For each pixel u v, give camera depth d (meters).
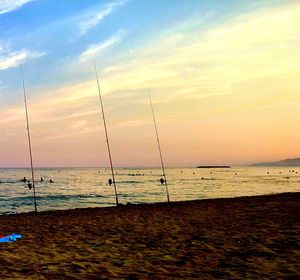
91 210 17.52
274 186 50.88
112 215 15.09
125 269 6.25
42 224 12.69
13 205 30.97
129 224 12.30
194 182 65.25
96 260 7.00
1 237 9.80
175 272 6.01
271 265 6.32
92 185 59.53
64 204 31.44
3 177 95.06
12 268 6.33
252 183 59.75
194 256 7.24
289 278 5.48
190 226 11.52
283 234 9.48
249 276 5.65
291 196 22.91
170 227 11.41
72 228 11.62
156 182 66.38
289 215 13.60
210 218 13.43
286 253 7.25
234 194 38.12
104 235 10.18
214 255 7.30
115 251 7.91
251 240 8.78
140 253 7.65
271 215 13.74
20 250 8.05
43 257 7.30
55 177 95.81
